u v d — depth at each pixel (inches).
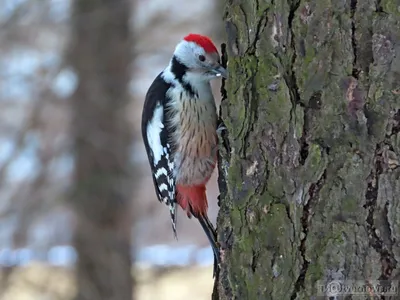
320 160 232.8
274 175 250.7
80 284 812.6
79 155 818.2
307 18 239.0
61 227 830.5
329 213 229.9
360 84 225.8
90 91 814.5
